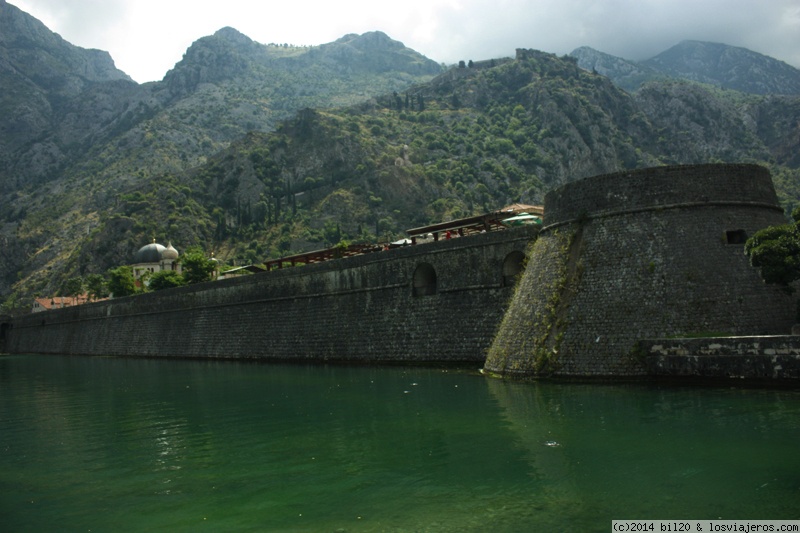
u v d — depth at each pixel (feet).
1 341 437.17
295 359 197.06
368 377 139.44
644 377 96.63
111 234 634.84
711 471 57.52
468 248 151.64
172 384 150.71
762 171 110.73
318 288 193.67
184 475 66.90
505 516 50.16
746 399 82.38
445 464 65.21
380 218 635.25
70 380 176.65
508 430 77.05
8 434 94.79
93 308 325.62
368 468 65.67
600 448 66.69
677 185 105.70
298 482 62.18
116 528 52.13
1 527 53.36
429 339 156.97
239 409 106.83
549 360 106.11
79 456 78.02
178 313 260.62
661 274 101.81
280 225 652.07
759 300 99.45
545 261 116.57
